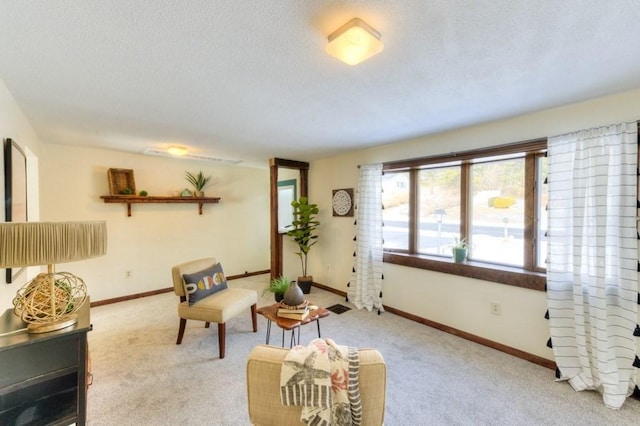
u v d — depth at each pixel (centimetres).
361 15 112
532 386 205
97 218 379
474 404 186
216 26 118
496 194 274
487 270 262
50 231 119
